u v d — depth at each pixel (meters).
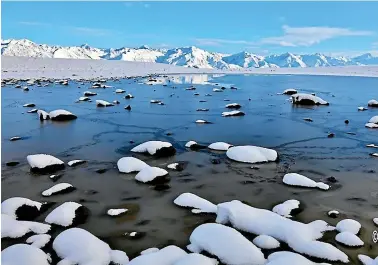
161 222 6.49
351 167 9.77
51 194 7.65
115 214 6.71
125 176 8.84
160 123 16.03
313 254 5.34
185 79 47.88
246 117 18.00
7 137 13.02
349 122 16.73
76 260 5.17
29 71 51.66
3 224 5.98
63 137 13.09
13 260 4.96
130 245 5.75
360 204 7.34
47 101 23.19
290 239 5.68
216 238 5.51
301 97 23.03
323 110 20.70
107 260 5.19
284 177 8.60
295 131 14.58
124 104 22.27
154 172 8.55
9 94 26.45
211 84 39.19
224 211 6.43
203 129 14.77
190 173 9.15
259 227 6.04
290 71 79.50
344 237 5.77
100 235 6.04
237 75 62.72
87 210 6.96
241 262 5.12
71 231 5.70
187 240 5.89
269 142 12.65
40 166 9.06
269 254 5.44
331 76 58.47
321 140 12.98
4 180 8.51
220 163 9.99
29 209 6.70
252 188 8.19
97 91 29.77
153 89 32.06
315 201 7.49
